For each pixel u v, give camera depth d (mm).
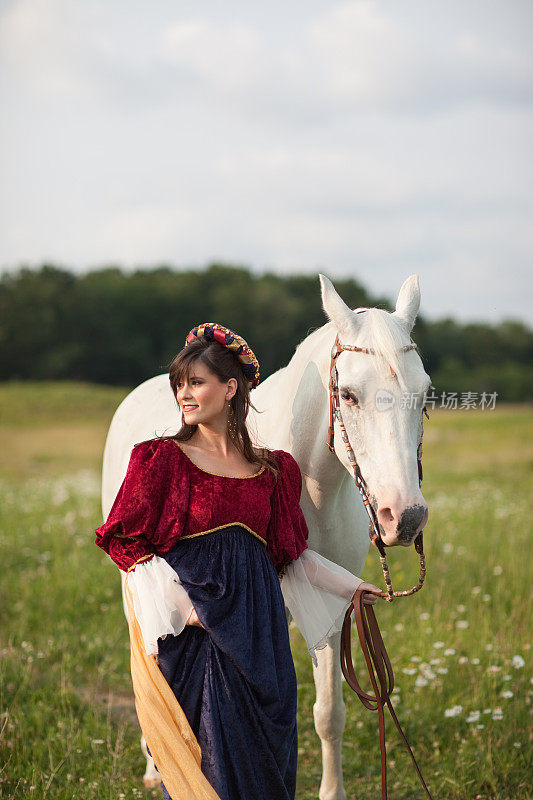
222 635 2330
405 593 2502
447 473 13891
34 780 3227
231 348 2564
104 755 3609
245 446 2568
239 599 2383
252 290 53031
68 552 7070
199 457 2523
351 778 3617
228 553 2420
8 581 6223
